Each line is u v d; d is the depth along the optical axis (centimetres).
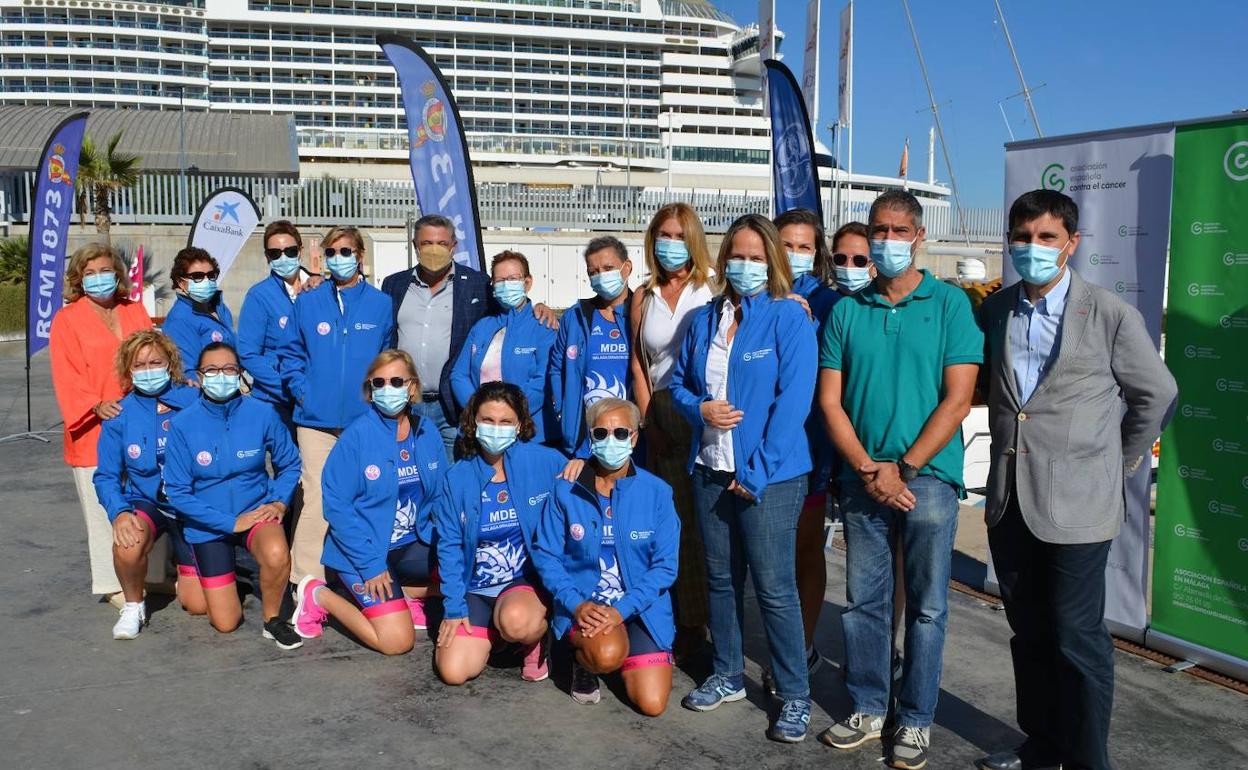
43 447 954
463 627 409
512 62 10531
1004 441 331
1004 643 456
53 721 365
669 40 10806
